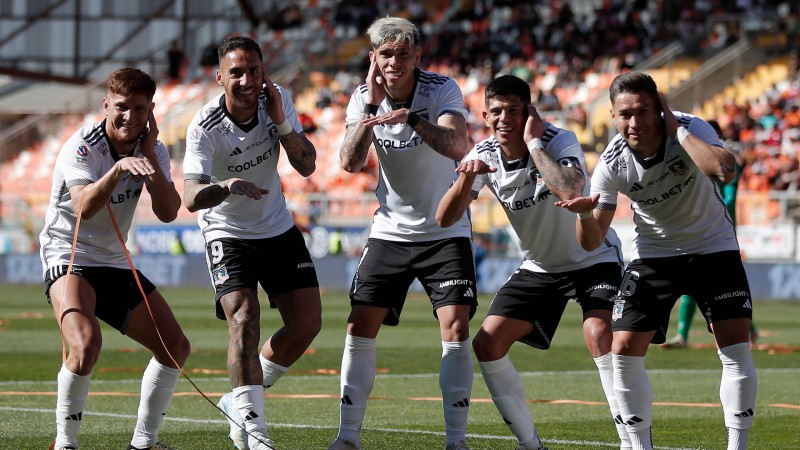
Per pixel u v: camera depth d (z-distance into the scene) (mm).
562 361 33500
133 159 15539
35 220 82562
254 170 18156
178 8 110188
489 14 104188
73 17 111250
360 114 18391
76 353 15906
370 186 83312
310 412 22781
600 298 17672
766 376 29688
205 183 17422
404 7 106750
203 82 103562
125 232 17125
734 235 16953
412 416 22297
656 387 27047
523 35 98375
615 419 17312
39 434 19562
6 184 96938
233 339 17219
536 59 96250
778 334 43469
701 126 16203
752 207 65875
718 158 15539
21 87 111250
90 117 100750
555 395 25781
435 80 18094
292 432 20188
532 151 16562
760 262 65250
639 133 15891
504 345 17531
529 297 17797
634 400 16516
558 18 98812
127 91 16078
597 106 84688
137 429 17297
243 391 16828
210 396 25047
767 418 22125
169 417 21875
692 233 16672
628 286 16891
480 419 21953
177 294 69188
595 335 17422
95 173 16406
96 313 16969
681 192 16406
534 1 104938
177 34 110188
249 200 18188
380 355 35250
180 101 100000
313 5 110000
